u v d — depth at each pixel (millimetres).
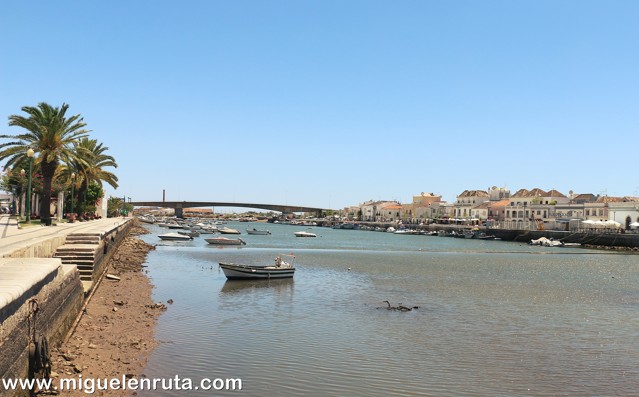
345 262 62438
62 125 55156
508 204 183000
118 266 45500
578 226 135375
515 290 40750
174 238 108688
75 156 55656
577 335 25125
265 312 28938
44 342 13672
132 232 125750
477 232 155625
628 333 25797
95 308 25422
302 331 24359
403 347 21953
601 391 17188
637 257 84188
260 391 16141
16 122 52156
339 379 17531
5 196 117625
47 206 54500
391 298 35125
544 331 25828
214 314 27844
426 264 62562
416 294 37312
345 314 28953
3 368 10898
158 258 62719
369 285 41656
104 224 65062
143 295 32531
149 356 18984
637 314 31172
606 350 22359
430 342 22953
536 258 77312
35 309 13352
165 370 17547
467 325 26797
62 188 77312
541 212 158875
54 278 17031
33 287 13797
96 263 31797
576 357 21141
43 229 43938
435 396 16266
